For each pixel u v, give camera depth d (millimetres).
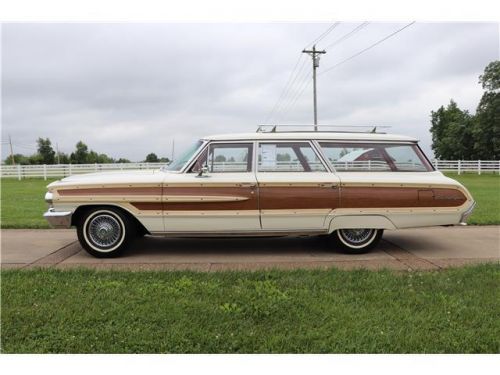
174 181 6469
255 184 6465
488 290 4832
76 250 7090
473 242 7684
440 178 6781
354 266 5980
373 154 6781
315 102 35656
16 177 30922
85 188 6465
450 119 72750
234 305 4324
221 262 6266
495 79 53656
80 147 74062
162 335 3734
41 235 8352
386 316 4098
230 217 6477
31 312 4188
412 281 5133
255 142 6672
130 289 4844
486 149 56000
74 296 4621
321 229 6582
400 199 6586
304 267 5887
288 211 6492
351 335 3715
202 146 6668
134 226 6711
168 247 7277
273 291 4723
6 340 3688
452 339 3660
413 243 7605
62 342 3637
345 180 6539
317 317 4082
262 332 3795
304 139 6703
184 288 4859
